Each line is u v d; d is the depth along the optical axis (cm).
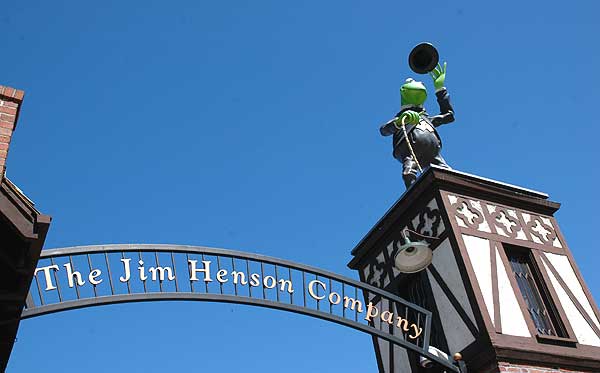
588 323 923
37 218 452
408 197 1009
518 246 966
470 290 860
